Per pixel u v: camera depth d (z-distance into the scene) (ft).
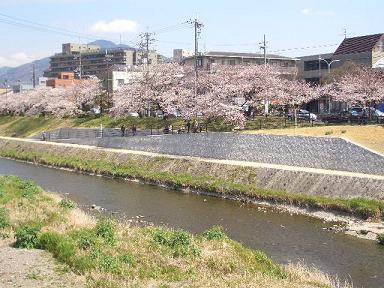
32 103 333.01
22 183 123.85
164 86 224.12
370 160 114.93
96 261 57.67
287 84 193.57
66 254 59.72
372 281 66.95
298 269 63.93
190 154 163.12
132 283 51.65
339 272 70.74
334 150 122.93
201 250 64.75
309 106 238.48
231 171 136.26
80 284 51.52
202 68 256.73
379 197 102.68
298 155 130.93
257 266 62.59
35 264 57.93
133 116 239.91
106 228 71.05
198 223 101.91
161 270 57.31
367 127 136.77
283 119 186.91
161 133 193.57
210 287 51.37
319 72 251.39
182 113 186.91
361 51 227.61
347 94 176.76
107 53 500.74
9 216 81.25
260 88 181.88
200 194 134.92
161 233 70.69
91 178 169.68
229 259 62.03
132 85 235.61
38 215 83.56
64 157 206.90
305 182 117.91
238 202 123.44
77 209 98.84
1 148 261.44
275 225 99.76
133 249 63.72
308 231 94.73
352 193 107.65
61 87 352.69
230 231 95.20
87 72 545.44
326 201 108.27
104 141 206.80
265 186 125.70
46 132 258.16
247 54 299.99
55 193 134.51
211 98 176.14
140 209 116.78
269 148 138.72
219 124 181.78
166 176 151.12
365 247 83.46
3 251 63.46
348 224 97.50
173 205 120.78
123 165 173.99
